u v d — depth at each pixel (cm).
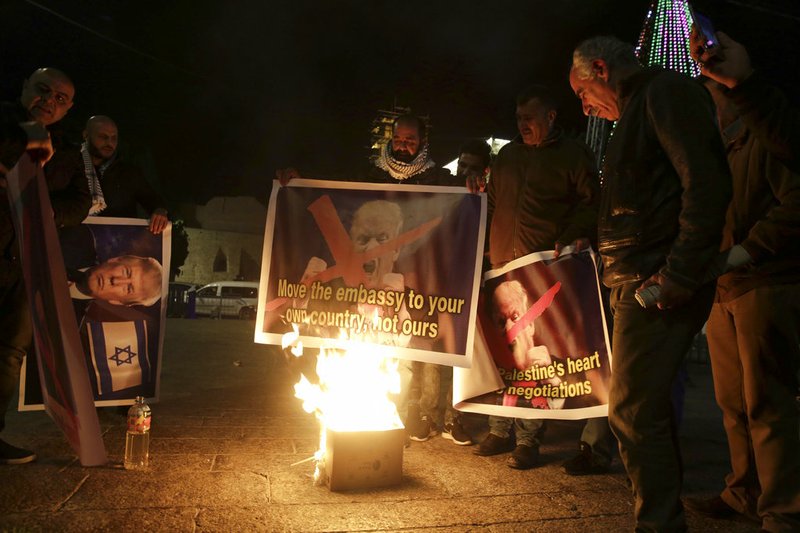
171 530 261
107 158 462
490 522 285
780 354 255
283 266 406
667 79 239
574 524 286
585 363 367
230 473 343
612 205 250
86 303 433
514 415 378
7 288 347
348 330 393
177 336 1113
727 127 290
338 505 300
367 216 399
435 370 438
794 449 249
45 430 418
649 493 240
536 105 387
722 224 225
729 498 300
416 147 447
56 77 363
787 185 251
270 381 675
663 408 240
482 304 393
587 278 372
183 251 4006
